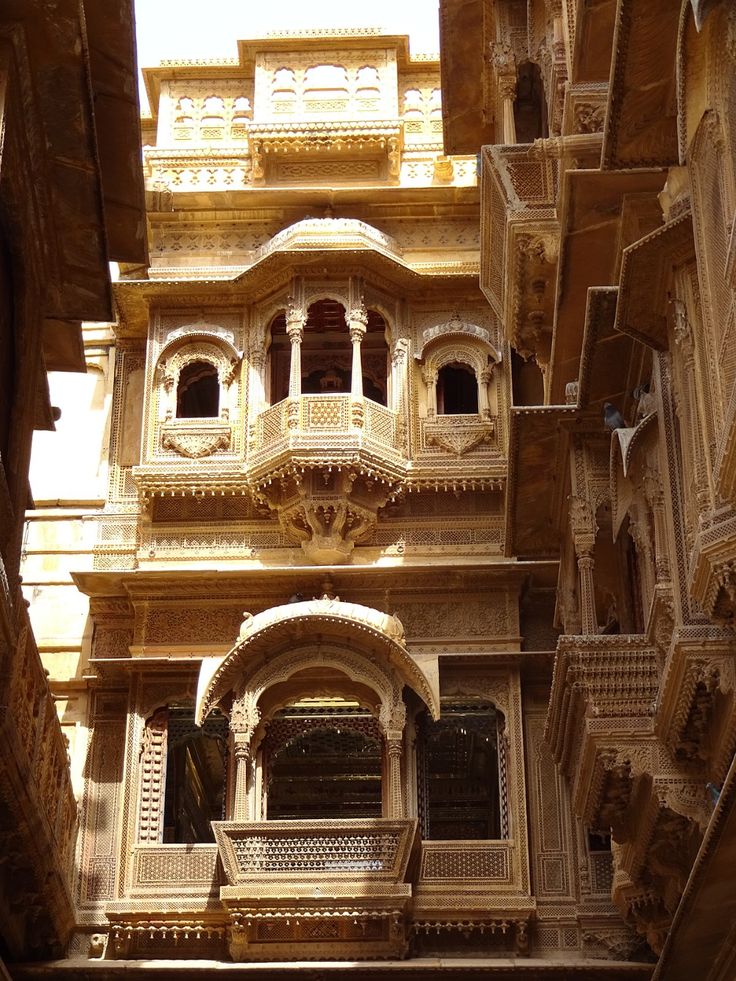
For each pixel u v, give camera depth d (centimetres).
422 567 1627
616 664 1103
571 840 1537
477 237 1802
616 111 891
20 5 831
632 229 1066
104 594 1658
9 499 880
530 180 1261
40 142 920
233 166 1845
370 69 1872
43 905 1322
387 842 1469
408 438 1695
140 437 1744
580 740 1148
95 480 1744
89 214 971
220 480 1670
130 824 1541
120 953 1488
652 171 1025
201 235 1816
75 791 1580
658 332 968
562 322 1199
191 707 1623
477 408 1791
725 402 807
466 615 1638
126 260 1109
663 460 960
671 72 864
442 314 1766
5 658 898
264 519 1688
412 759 1565
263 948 1457
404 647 1545
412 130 1864
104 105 978
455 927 1480
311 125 1819
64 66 866
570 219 1080
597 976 1427
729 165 774
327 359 1834
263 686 1553
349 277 1722
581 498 1200
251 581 1639
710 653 905
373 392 1848
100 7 910
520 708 1582
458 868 1506
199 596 1644
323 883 1449
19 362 941
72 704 1630
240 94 1891
